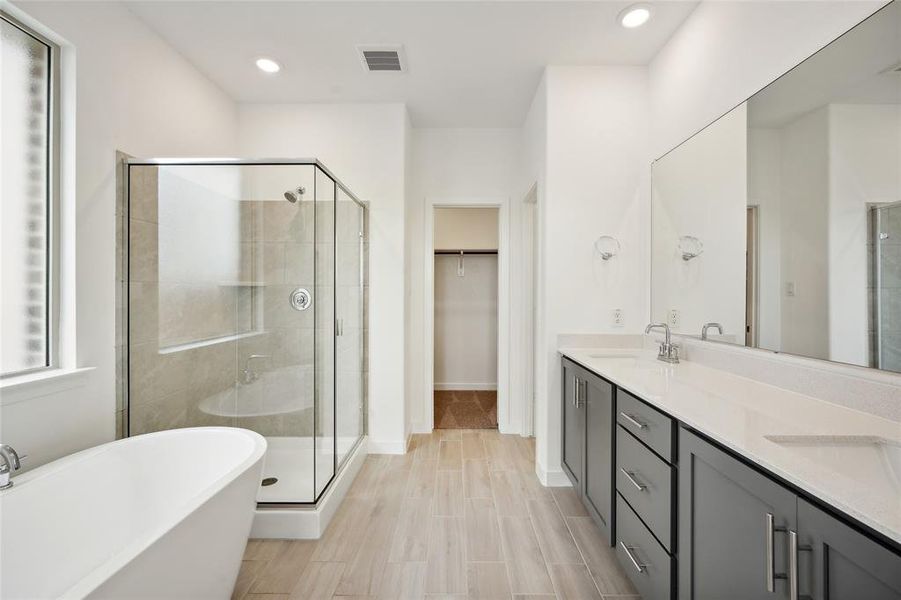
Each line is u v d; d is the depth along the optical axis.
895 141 1.05
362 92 2.92
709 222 1.90
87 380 1.78
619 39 2.30
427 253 3.53
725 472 0.97
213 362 2.49
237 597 1.58
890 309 1.07
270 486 2.18
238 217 2.36
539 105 2.76
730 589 0.96
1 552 1.26
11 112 1.54
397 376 3.11
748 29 1.66
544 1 1.99
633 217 2.55
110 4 1.92
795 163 1.40
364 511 2.24
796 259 1.39
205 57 2.49
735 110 1.73
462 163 3.54
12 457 1.31
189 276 2.32
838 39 1.24
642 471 1.45
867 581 0.62
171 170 2.19
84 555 1.49
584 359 2.15
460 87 2.84
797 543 0.76
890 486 0.88
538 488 2.51
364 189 3.11
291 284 2.42
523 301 3.44
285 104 3.09
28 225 1.60
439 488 2.51
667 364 2.03
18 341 1.57
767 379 1.52
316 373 2.40
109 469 1.61
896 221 1.05
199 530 1.26
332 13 2.08
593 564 1.78
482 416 4.01
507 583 1.66
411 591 1.61
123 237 1.98
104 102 1.89
